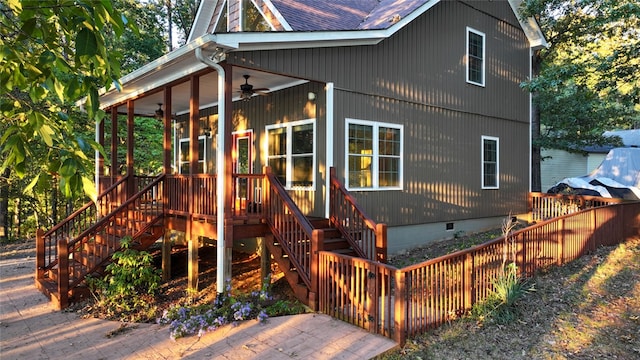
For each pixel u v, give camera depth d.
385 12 9.60
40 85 2.14
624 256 8.04
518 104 12.30
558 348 4.68
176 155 12.82
